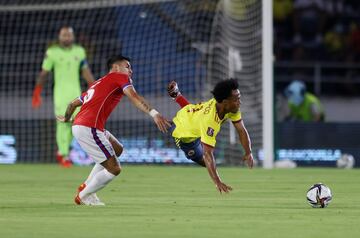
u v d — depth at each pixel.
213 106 27.80
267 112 52.72
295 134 56.88
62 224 22.14
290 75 75.75
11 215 24.55
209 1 66.12
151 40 67.31
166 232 20.47
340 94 75.25
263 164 53.28
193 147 30.42
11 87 66.06
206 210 26.25
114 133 61.34
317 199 27.09
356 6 80.06
